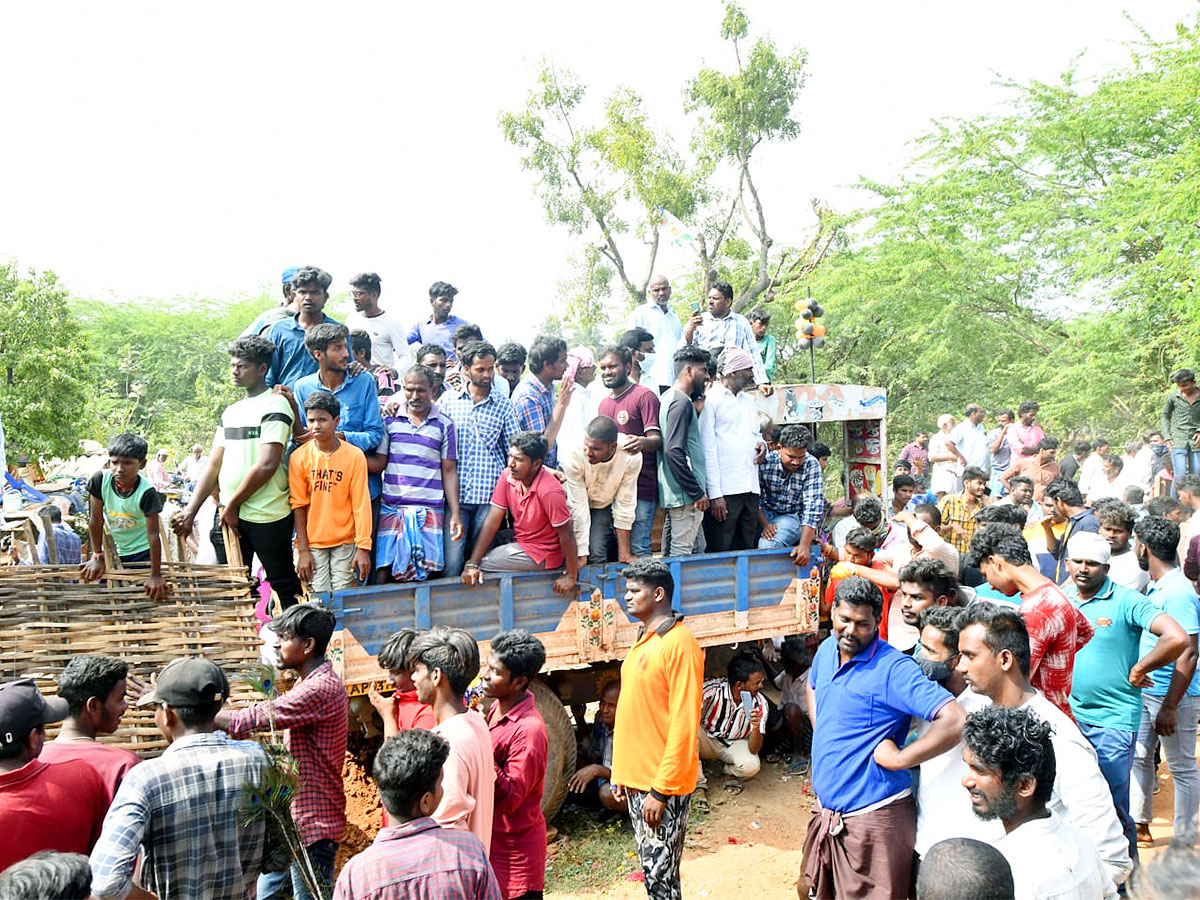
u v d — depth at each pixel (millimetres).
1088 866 3490
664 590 5320
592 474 6973
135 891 3484
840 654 4797
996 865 2729
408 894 3223
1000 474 15750
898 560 8031
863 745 4605
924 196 23047
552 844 6684
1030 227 21938
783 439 7949
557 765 6664
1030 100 22688
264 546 6273
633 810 5297
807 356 24172
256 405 6141
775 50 22797
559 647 6797
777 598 7816
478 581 6492
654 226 23156
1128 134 21375
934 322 22062
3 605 4781
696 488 7484
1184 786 6430
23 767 3643
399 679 4848
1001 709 3572
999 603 4418
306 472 6070
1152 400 19219
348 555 6188
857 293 22891
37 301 22312
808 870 4863
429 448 6562
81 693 3939
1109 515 6977
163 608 5105
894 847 4527
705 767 7938
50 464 22859
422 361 7793
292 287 7750
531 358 7637
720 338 10141
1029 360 22469
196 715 3871
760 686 7934
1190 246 17531
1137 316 19000
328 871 4828
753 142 23594
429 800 3398
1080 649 5914
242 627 5188
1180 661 5965
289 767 4203
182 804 3672
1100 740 5828
